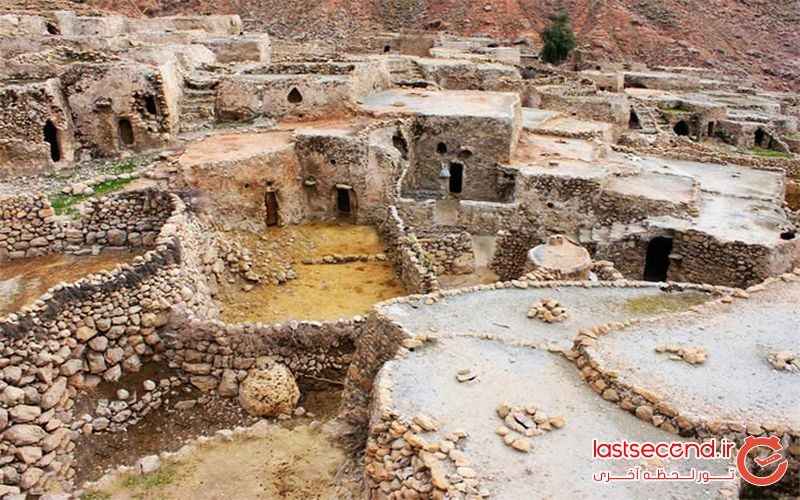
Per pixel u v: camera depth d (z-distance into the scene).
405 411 10.02
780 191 24.81
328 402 15.51
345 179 24.22
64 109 23.44
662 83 54.62
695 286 15.05
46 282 16.69
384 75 34.28
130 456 13.94
